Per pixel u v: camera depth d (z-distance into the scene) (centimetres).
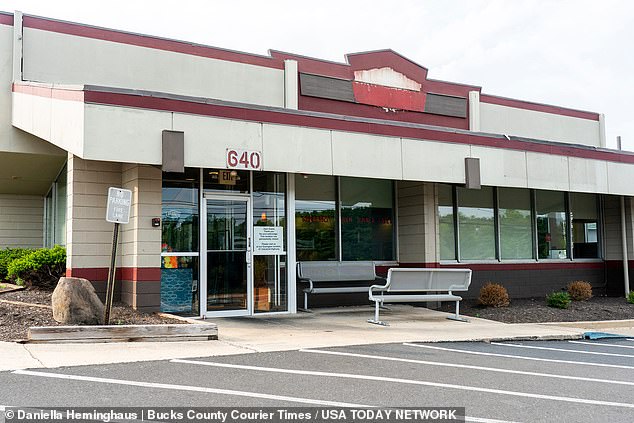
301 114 1166
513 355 918
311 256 1448
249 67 1448
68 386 621
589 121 2038
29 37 1245
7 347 797
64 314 916
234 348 860
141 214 1107
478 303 1515
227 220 1245
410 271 1225
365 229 1542
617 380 756
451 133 1349
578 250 1922
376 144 1249
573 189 1532
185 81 1371
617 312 1487
